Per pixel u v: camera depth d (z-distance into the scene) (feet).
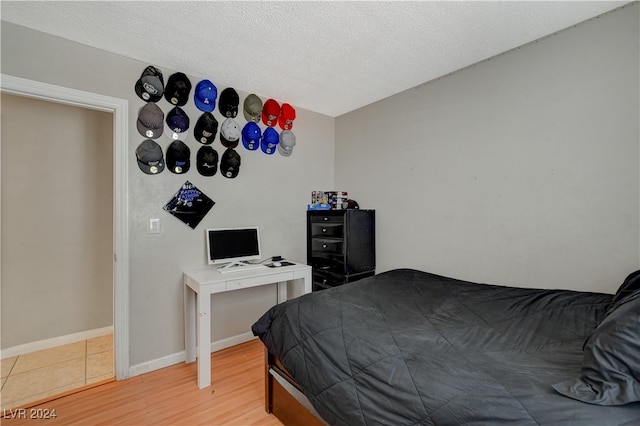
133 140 7.23
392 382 3.53
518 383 3.15
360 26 5.94
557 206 6.27
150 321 7.50
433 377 3.45
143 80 7.21
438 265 8.33
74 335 9.08
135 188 7.27
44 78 6.14
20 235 8.29
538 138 6.52
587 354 3.11
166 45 6.63
